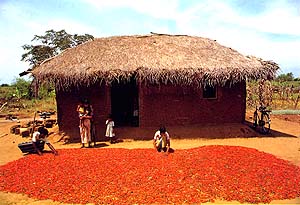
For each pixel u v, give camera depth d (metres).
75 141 14.55
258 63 15.95
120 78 14.94
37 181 8.80
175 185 8.23
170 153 10.91
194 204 7.43
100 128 15.33
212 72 14.66
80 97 15.45
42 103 35.06
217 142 14.34
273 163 9.94
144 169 9.20
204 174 8.84
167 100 15.71
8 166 10.35
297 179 8.85
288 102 32.34
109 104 15.45
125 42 17.12
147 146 13.48
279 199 7.77
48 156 11.12
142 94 15.48
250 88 30.91
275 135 16.09
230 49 17.78
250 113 23.89
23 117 25.92
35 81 14.61
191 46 17.14
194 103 15.99
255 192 7.95
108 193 7.90
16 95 37.53
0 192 8.42
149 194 7.75
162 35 18.61
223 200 7.67
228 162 9.61
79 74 13.98
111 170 9.19
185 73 14.52
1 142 15.42
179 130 15.21
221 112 16.33
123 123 17.70
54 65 14.93
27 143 12.06
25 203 7.71
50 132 15.94
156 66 14.57
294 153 12.55
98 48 16.39
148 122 15.58
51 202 7.71
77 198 7.73
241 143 14.20
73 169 9.42
